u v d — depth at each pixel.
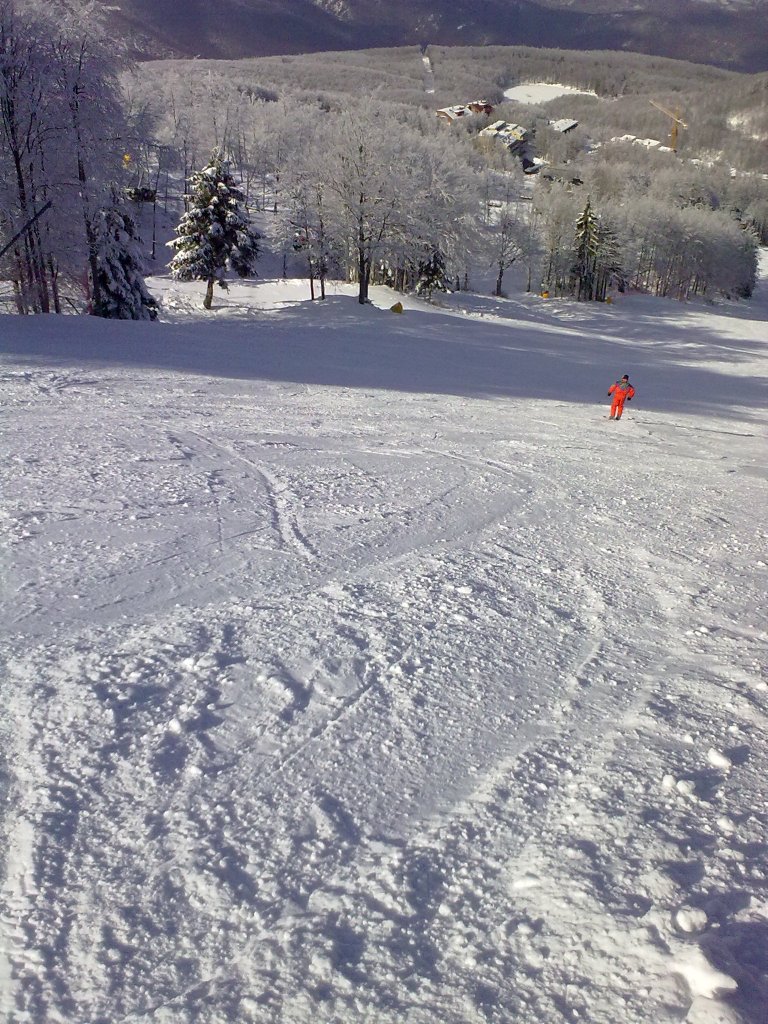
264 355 18.56
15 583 4.04
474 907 2.03
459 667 3.46
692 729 3.01
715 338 45.12
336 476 7.47
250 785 2.53
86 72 23.53
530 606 4.36
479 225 63.75
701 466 10.54
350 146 37.47
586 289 72.06
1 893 2.03
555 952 1.86
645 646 3.91
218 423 9.77
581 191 88.31
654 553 5.78
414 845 2.28
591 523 6.61
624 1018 1.66
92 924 1.95
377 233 38.38
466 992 1.75
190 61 191.88
